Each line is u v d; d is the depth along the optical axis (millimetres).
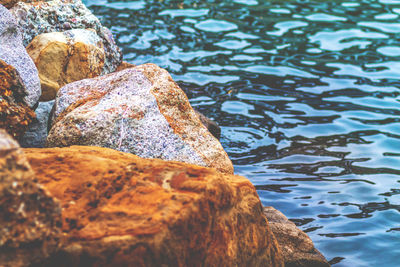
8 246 2393
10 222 2387
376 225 4891
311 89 8156
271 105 7633
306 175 5809
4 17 4887
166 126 4574
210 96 7777
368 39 9977
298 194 5418
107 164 3133
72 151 3477
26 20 5824
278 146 6523
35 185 2469
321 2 11812
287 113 7422
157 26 10125
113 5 11141
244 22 10594
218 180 3113
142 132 4469
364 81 8438
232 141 6598
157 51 9047
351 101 7809
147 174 3113
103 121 4371
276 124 7105
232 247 3160
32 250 2453
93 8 10844
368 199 5340
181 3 11500
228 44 9578
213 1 11719
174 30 10008
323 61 9102
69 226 2734
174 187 3002
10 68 4527
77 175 3039
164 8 11148
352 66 8945
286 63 8984
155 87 4742
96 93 4750
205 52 9195
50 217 2506
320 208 5172
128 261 2613
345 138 6758
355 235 4734
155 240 2654
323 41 9875
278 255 3707
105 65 6250
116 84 4793
